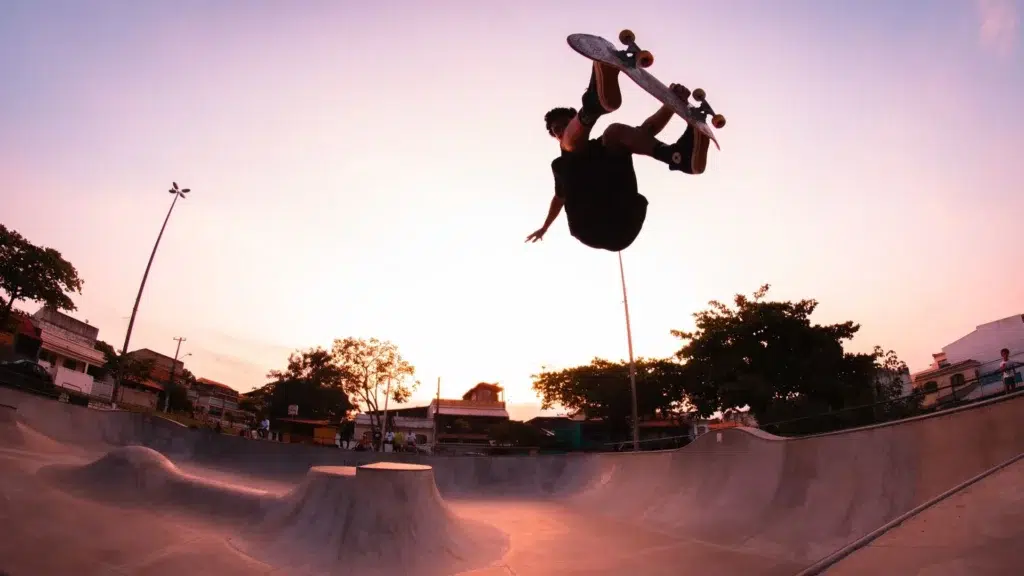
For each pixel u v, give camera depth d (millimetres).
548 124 2842
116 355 46969
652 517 13484
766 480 12016
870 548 2375
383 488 9484
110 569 7207
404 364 48062
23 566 6770
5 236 31781
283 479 18703
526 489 20375
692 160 2334
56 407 18781
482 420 58562
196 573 7504
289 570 8047
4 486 9320
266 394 55562
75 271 35188
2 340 34000
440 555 9008
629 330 29672
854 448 10383
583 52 1996
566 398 42375
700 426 43312
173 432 20750
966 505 2748
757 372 27062
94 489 10469
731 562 9156
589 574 8719
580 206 2617
